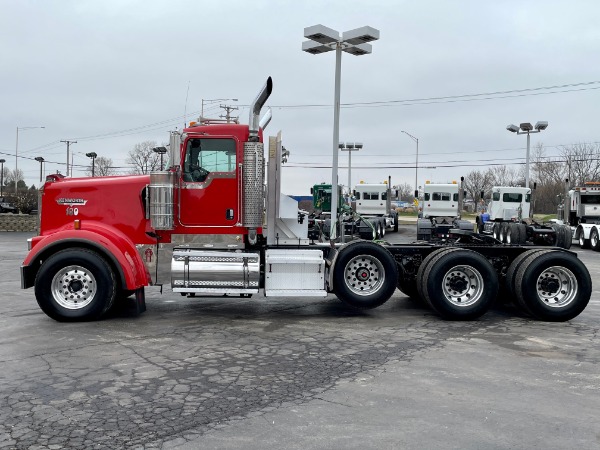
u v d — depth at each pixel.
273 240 8.91
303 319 8.81
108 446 4.07
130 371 5.91
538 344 7.30
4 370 5.91
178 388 5.37
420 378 5.77
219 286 8.48
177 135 8.49
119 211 8.64
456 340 7.48
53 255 8.23
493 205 32.25
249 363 6.25
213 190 8.66
